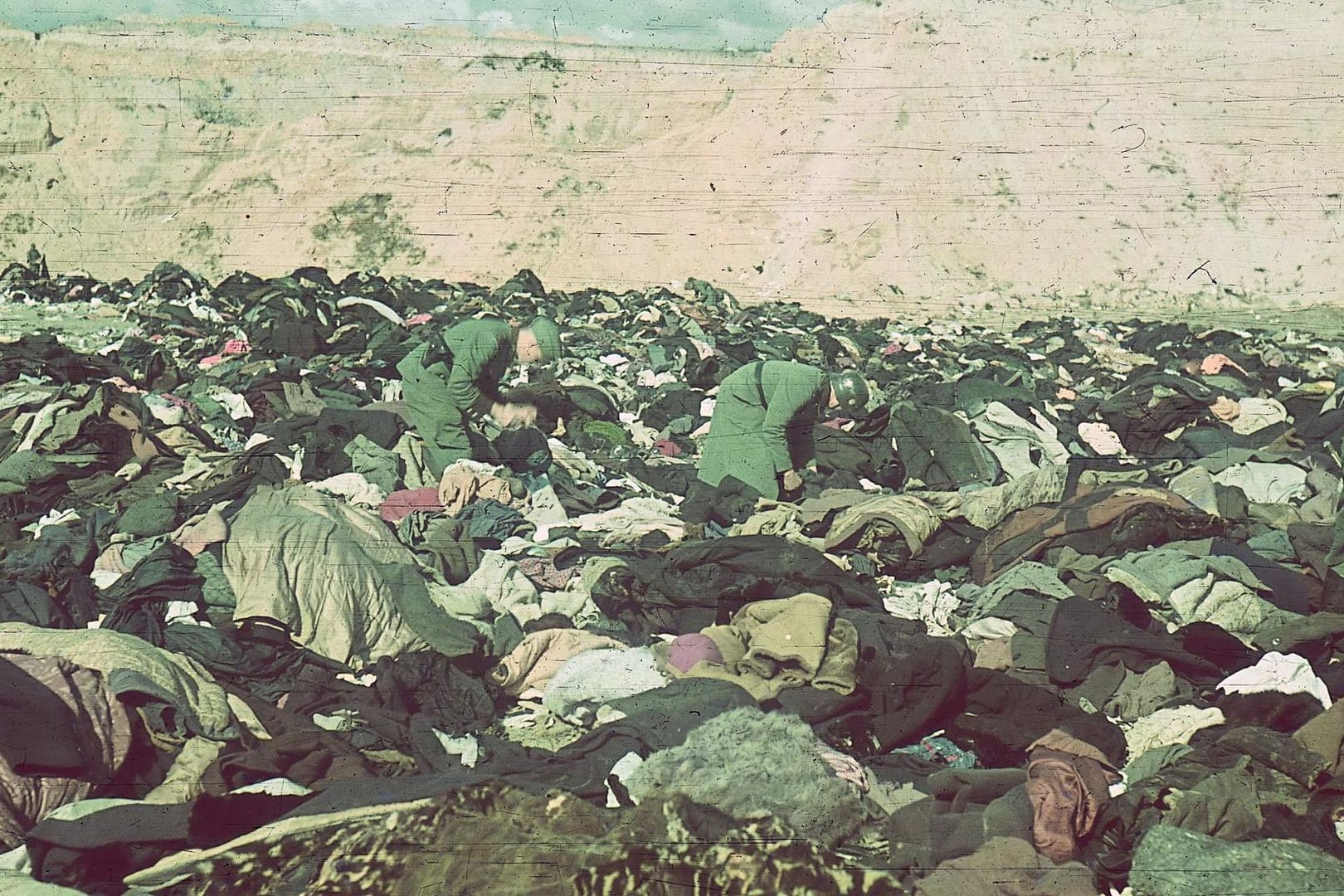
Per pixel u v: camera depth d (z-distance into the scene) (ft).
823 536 21.33
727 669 16.06
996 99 68.54
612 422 29.91
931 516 20.94
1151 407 29.04
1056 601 17.81
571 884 11.93
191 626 16.31
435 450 24.13
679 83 69.92
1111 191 66.13
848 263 62.49
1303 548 20.10
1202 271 63.10
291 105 68.28
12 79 66.08
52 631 14.66
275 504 17.88
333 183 65.62
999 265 63.10
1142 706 15.85
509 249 63.31
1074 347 44.01
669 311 48.32
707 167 66.28
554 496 22.86
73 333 42.52
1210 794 13.17
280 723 14.64
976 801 13.41
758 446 23.58
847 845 12.84
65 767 12.90
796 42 70.38
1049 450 26.68
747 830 12.64
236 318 42.98
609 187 65.51
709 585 18.24
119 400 24.82
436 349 24.11
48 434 23.73
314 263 63.10
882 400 31.01
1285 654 17.07
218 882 11.71
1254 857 12.43
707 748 13.62
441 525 20.04
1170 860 12.38
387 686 15.62
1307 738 14.12
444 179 65.67
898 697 15.30
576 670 16.30
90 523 20.63
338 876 11.79
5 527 20.35
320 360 34.99
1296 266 64.64
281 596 16.46
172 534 18.69
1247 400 30.04
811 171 66.33
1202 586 18.02
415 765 14.30
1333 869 12.32
